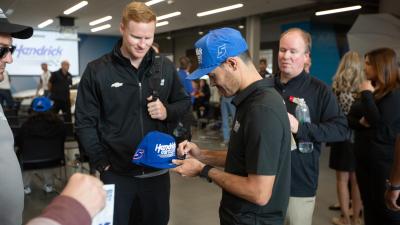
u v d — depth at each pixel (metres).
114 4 8.74
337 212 3.41
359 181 2.39
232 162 1.23
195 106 9.01
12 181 1.08
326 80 9.90
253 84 1.19
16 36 1.26
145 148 1.48
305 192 1.75
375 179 2.22
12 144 1.13
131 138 1.76
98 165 1.79
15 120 4.22
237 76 1.20
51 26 13.39
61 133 3.66
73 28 11.66
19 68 13.97
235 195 1.20
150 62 1.77
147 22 1.57
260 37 11.45
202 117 8.96
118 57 1.71
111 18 11.06
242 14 9.98
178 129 1.89
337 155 2.99
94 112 1.78
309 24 10.14
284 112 1.16
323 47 9.91
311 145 1.72
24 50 13.98
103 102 1.75
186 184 4.35
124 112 1.76
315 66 10.13
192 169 1.31
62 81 7.88
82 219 0.63
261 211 1.19
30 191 3.93
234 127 1.23
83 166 4.38
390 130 2.19
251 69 1.22
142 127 1.78
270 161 1.09
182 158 1.48
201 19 10.97
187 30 13.81
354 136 2.55
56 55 14.63
